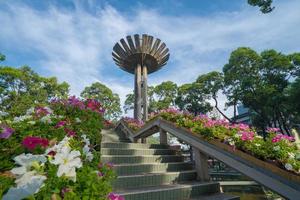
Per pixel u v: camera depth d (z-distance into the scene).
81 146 2.29
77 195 1.38
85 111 4.61
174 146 6.67
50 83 21.95
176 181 4.53
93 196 1.47
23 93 19.77
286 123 17.59
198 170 4.91
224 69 19.98
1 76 18.47
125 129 9.70
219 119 5.50
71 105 4.58
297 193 2.60
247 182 9.67
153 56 12.90
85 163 1.88
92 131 3.85
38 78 21.33
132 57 12.91
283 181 2.84
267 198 5.82
